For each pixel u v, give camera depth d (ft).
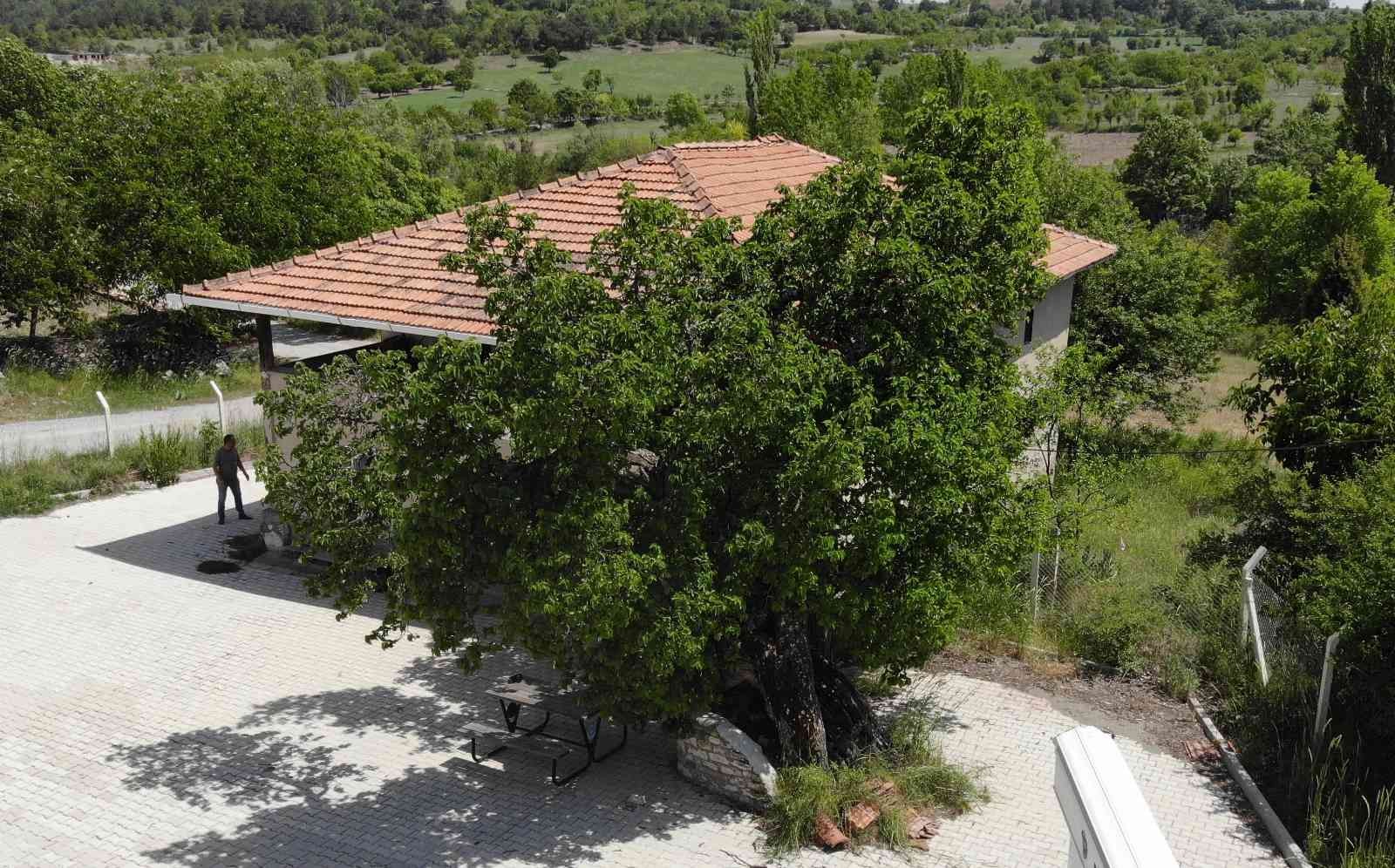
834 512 31.68
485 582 32.53
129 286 104.12
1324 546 43.45
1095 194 101.86
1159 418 103.50
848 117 189.67
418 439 29.99
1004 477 33.06
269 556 56.85
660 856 32.07
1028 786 35.86
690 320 31.73
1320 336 48.49
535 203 54.39
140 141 103.50
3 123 114.52
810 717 35.35
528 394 29.63
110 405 87.76
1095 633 44.86
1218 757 37.91
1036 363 64.23
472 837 33.06
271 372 54.03
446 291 48.24
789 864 31.58
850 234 33.96
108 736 39.24
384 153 168.96
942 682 43.24
